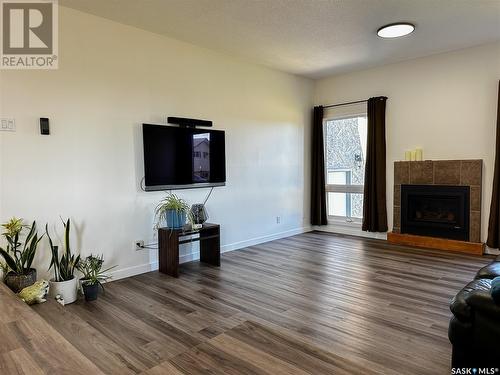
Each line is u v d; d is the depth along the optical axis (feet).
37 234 10.40
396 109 17.63
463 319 5.70
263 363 6.91
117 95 12.18
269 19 12.05
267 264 13.99
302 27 12.76
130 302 10.15
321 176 20.40
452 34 13.69
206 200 15.23
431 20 12.32
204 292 10.93
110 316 9.20
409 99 17.19
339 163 20.31
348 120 19.75
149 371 6.64
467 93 15.52
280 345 7.63
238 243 16.74
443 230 16.22
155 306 9.86
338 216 20.54
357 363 6.92
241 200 16.81
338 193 20.44
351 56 16.30
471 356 5.70
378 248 16.43
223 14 11.61
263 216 18.01
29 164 10.28
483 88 15.11
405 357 7.14
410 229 17.21
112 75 12.03
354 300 10.16
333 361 6.98
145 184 12.77
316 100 20.76
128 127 12.50
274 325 8.63
